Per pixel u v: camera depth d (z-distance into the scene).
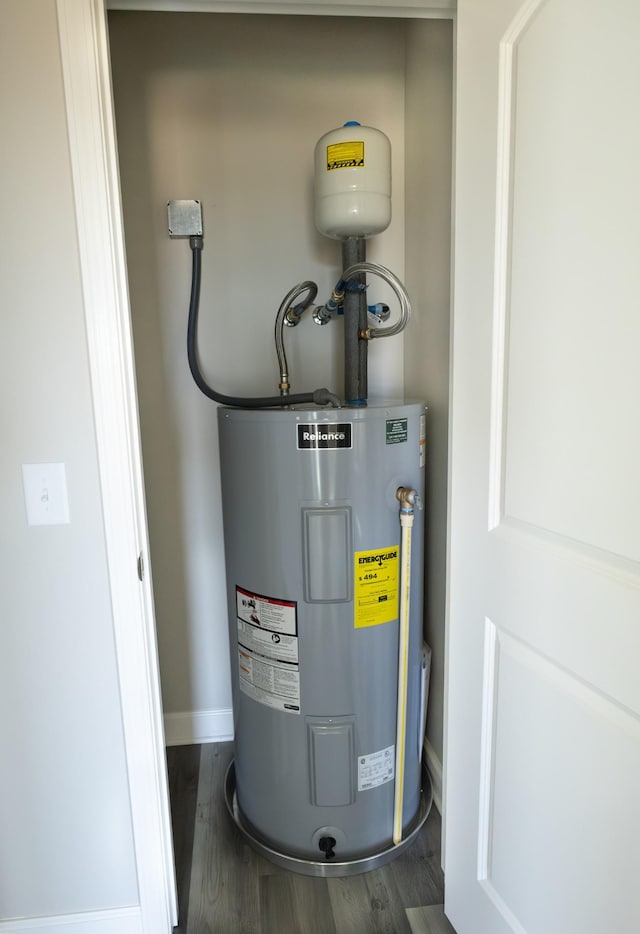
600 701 0.83
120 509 1.11
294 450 1.32
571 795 0.90
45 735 1.17
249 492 1.39
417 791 1.63
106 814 1.21
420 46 1.61
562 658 0.90
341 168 1.39
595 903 0.86
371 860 1.49
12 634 1.13
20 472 1.09
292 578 1.38
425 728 1.82
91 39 0.98
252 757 1.55
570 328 0.84
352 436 1.32
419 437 1.44
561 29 0.82
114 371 1.07
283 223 1.78
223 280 1.78
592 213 0.79
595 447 0.81
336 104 1.74
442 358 1.54
